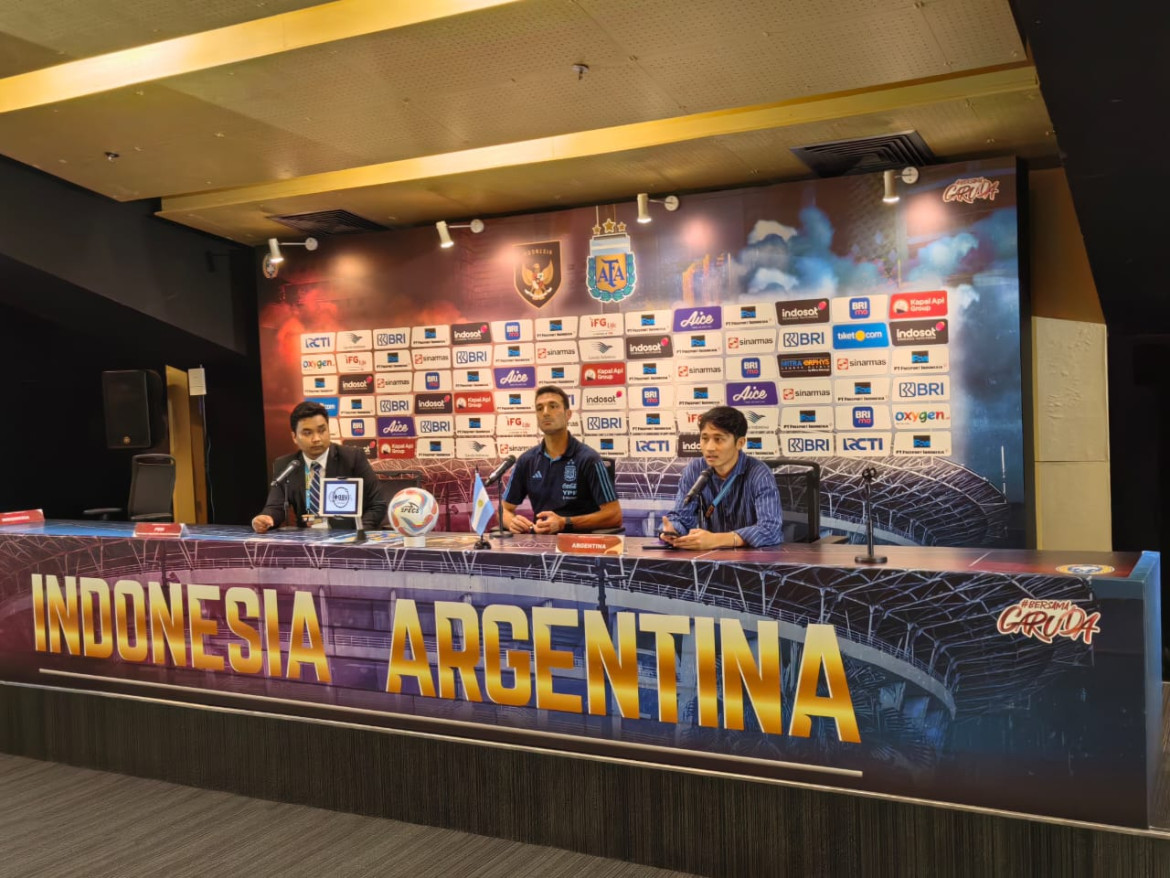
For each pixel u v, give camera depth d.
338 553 3.15
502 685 2.92
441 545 3.06
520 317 6.12
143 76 3.90
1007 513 5.01
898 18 3.41
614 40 3.56
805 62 3.80
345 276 6.61
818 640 2.52
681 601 2.67
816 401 5.39
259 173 5.30
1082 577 2.25
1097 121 3.38
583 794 2.82
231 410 7.30
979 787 2.37
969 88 4.19
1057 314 5.28
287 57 3.67
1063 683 2.28
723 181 5.58
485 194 5.79
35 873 2.79
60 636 3.69
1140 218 3.91
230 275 6.84
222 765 3.38
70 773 3.61
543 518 3.57
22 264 5.41
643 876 2.68
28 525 4.06
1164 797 2.34
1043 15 2.94
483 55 3.69
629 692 2.74
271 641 3.28
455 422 6.34
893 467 5.23
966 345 5.06
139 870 2.79
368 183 5.54
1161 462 4.85
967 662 2.37
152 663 3.50
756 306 5.51
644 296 5.79
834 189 5.31
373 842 2.94
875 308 5.24
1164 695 3.69
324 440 4.02
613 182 5.56
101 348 7.69
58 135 4.59
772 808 2.59
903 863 2.45
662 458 5.78
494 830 2.96
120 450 7.58
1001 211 4.96
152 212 6.21
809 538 3.54
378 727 3.11
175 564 3.43
